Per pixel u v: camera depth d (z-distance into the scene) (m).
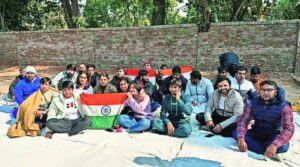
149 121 6.18
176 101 5.92
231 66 7.45
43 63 19.09
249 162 4.74
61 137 5.81
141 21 25.97
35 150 5.20
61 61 18.61
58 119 5.97
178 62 16.03
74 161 4.79
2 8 23.59
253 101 5.02
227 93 5.91
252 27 14.50
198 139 5.72
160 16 19.92
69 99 6.14
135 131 6.12
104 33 17.30
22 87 7.25
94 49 17.66
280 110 4.77
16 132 5.84
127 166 4.63
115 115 6.35
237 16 18.58
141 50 16.69
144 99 6.43
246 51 14.76
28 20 26.25
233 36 14.87
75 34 17.95
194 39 15.55
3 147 5.33
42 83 6.38
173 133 5.89
